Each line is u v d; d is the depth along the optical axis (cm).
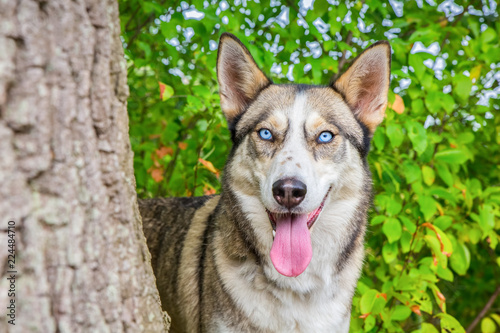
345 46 83
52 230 44
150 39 99
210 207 75
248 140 67
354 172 68
